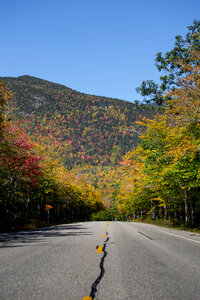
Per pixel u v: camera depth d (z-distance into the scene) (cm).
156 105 2195
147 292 283
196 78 1359
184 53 1978
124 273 375
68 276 354
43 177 2627
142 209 4400
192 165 1484
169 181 1878
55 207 4666
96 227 1936
